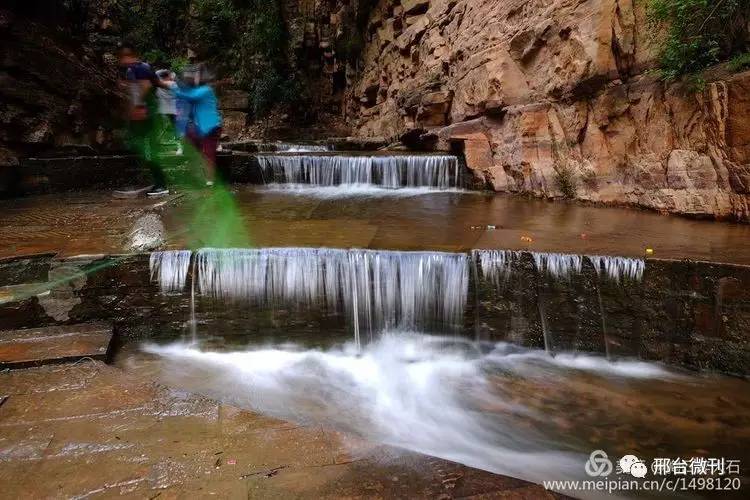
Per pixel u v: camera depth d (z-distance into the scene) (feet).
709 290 13.33
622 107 22.97
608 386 13.15
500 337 15.38
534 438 10.98
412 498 7.23
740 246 15.33
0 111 24.41
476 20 35.06
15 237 17.11
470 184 31.58
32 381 11.00
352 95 63.05
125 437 8.84
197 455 8.30
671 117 20.83
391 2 51.70
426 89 40.52
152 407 9.89
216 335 15.33
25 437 8.82
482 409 12.19
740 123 18.01
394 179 32.32
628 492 9.29
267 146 44.21
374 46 56.85
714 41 19.30
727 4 18.70
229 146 43.78
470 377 13.82
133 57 24.72
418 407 12.26
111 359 13.55
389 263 15.23
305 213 22.50
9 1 25.38
